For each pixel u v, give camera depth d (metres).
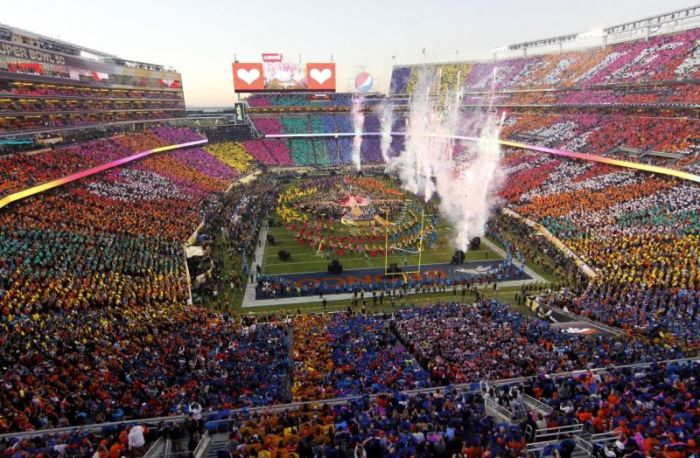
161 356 24.47
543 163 77.75
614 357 23.97
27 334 24.69
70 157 58.12
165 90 106.00
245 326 33.88
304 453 12.83
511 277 46.16
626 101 77.25
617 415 14.52
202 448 14.38
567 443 11.62
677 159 59.00
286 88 111.62
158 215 52.88
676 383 17.44
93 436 14.74
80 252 37.72
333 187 84.69
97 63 79.69
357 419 15.37
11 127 57.88
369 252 53.44
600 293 36.88
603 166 67.75
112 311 30.09
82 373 21.02
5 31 56.88
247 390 21.55
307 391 20.89
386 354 26.70
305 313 38.91
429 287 43.34
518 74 108.25
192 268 43.91
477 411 16.08
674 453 11.16
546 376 18.97
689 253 39.34
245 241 54.22
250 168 95.88
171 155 82.62
